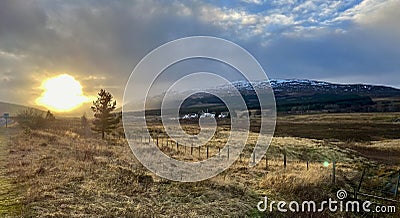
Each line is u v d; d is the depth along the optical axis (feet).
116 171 48.91
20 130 125.70
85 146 79.77
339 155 99.71
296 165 70.03
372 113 369.50
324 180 50.49
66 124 178.29
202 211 35.63
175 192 41.60
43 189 35.60
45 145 75.92
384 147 121.39
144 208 34.17
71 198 33.86
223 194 42.70
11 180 39.17
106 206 32.96
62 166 48.70
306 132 187.93
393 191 48.65
